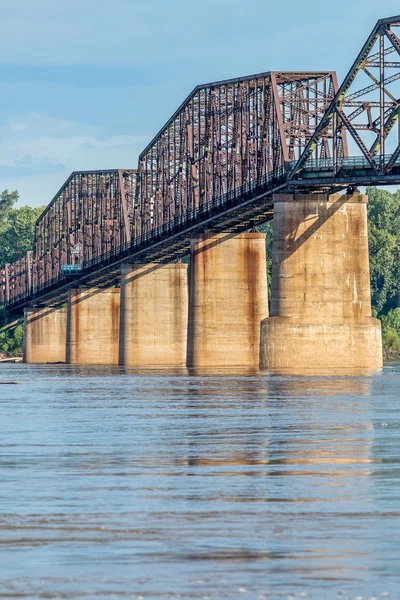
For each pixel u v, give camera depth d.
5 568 58.78
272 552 61.91
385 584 55.25
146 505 76.75
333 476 89.88
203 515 72.88
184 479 89.06
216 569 58.34
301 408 163.25
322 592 53.81
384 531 67.31
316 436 122.38
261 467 96.06
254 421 142.50
